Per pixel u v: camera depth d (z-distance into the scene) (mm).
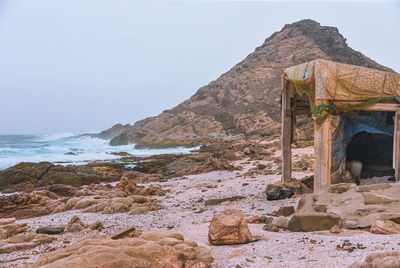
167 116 65750
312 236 5906
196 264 4418
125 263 3887
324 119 9461
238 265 4289
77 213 12852
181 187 18406
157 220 10195
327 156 9477
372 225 5840
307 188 12078
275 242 5672
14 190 19984
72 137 92500
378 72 10008
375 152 13039
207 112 64750
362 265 3275
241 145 36750
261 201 11391
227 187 16031
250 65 72938
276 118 54406
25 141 77125
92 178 21938
